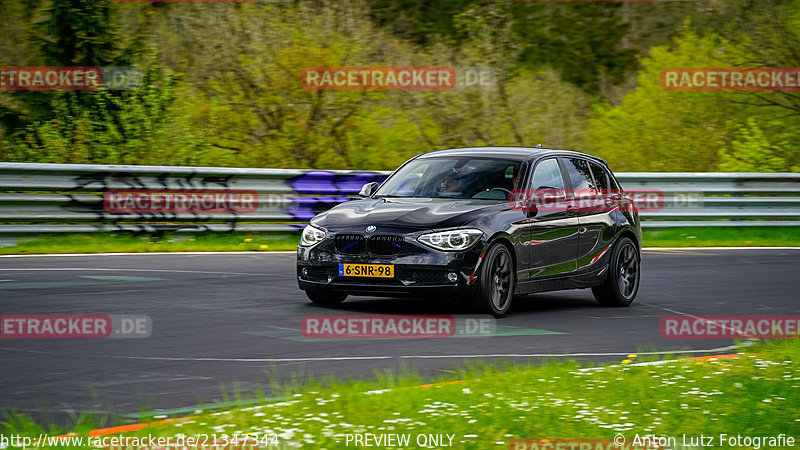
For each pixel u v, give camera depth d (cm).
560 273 1959
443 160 2030
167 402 1128
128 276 2242
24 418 1039
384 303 1948
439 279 1750
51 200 2803
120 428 980
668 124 4909
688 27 5062
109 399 1141
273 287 2130
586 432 988
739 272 2670
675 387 1214
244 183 3133
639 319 1881
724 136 4922
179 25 4238
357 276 1777
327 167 4278
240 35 4238
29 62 4159
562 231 1958
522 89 4803
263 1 4281
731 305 2089
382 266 1761
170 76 3969
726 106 4978
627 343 1603
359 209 1873
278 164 4209
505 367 1338
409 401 1098
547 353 1489
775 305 2095
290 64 4203
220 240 3073
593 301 2150
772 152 4722
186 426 984
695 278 2534
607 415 1060
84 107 3875
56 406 1104
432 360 1407
